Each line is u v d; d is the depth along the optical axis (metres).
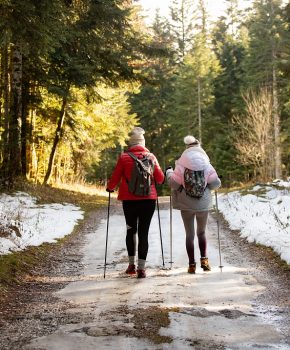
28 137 20.27
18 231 8.90
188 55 44.97
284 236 8.44
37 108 20.44
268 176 26.95
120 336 4.15
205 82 42.66
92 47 16.77
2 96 18.50
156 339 4.07
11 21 7.36
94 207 16.73
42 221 11.13
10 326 4.48
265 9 35.12
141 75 18.64
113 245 8.84
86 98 19.55
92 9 15.63
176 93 44.81
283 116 35.12
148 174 6.39
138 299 5.28
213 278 6.24
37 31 7.65
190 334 4.19
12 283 6.06
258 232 9.10
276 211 12.17
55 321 4.61
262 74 34.78
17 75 16.14
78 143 25.77
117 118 30.81
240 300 5.23
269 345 3.94
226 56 45.41
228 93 43.97
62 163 29.58
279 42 33.41
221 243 8.87
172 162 50.31
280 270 6.55
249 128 29.86
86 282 6.18
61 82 17.31
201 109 43.41
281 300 5.21
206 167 6.58
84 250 8.45
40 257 7.63
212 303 5.11
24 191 16.44
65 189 21.88
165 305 5.03
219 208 14.48
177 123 44.59
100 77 18.16
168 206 16.52
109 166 43.47
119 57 17.48
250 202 14.82
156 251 8.12
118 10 16.39
